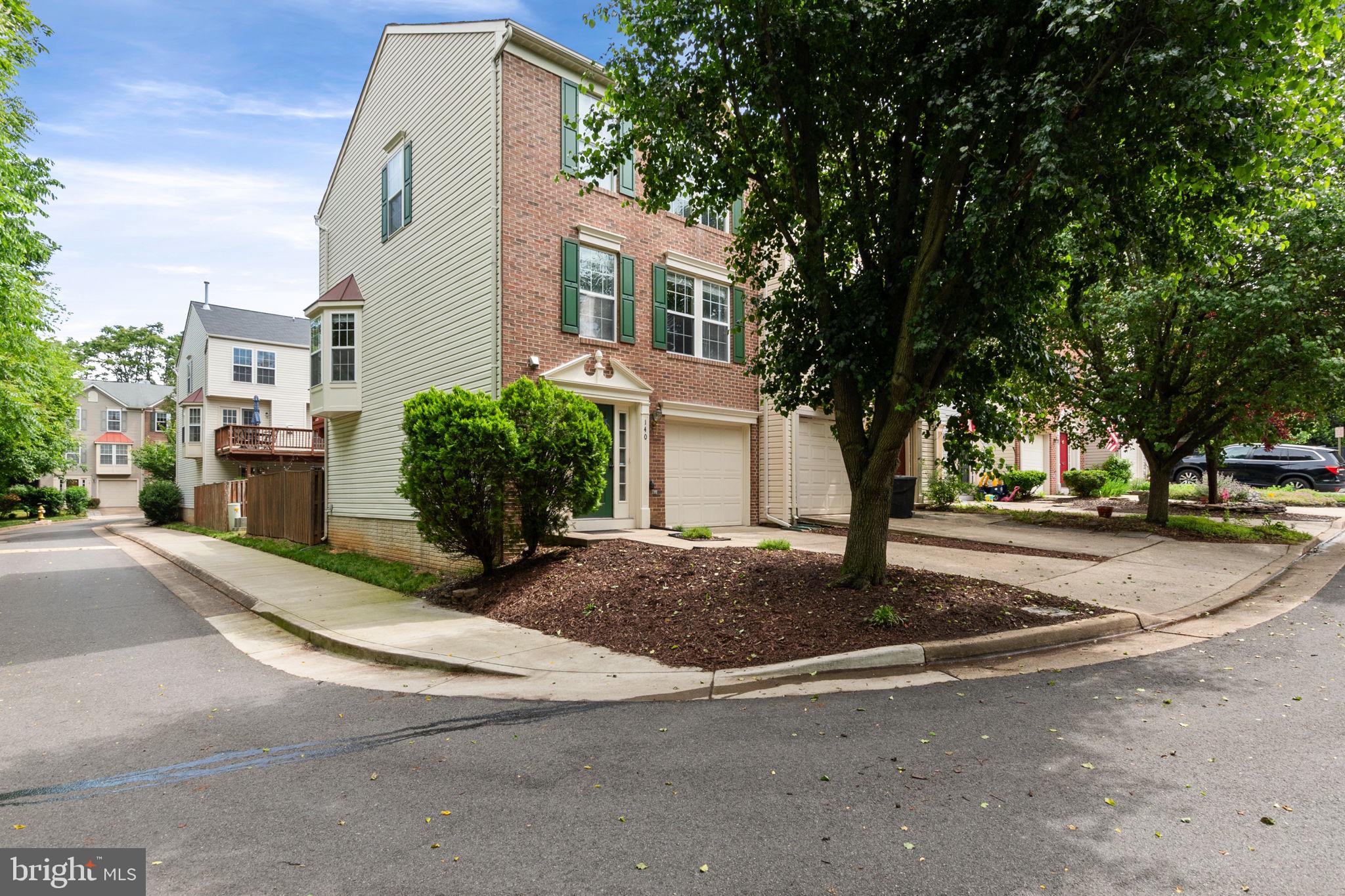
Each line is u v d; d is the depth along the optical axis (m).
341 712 5.26
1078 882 2.72
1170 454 13.72
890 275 7.70
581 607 7.96
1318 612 7.51
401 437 13.58
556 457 9.66
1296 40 6.45
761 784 3.69
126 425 54.81
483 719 4.97
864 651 5.96
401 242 13.87
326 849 3.15
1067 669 5.74
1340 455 31.20
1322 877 2.74
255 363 34.53
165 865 3.04
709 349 14.52
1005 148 6.58
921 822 3.24
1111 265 7.28
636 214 13.12
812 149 7.80
